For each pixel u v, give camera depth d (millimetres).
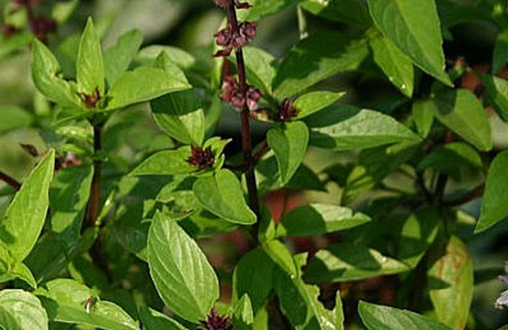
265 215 920
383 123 906
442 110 941
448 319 961
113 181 981
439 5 961
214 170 871
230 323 836
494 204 880
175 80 870
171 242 836
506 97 937
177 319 928
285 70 916
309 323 896
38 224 841
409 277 992
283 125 888
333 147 905
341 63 916
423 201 1003
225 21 967
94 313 837
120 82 888
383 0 858
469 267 968
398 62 919
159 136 1008
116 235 926
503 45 955
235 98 877
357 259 936
